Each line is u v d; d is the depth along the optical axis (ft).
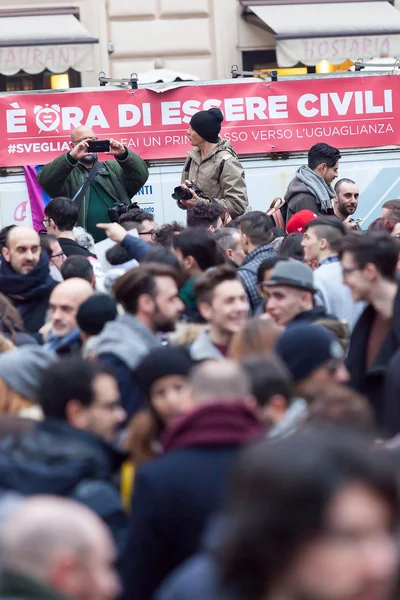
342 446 9.92
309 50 77.00
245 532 9.87
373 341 24.43
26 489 16.98
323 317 26.91
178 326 26.48
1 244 38.88
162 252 29.22
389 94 58.90
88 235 42.78
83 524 11.17
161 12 79.82
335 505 9.68
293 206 48.60
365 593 9.75
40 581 10.96
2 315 29.35
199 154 50.01
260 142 58.03
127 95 57.00
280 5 78.74
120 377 23.66
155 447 20.01
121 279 25.25
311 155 49.32
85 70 75.92
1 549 11.25
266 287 26.89
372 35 77.71
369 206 59.41
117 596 16.88
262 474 9.84
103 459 18.08
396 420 20.36
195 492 16.67
